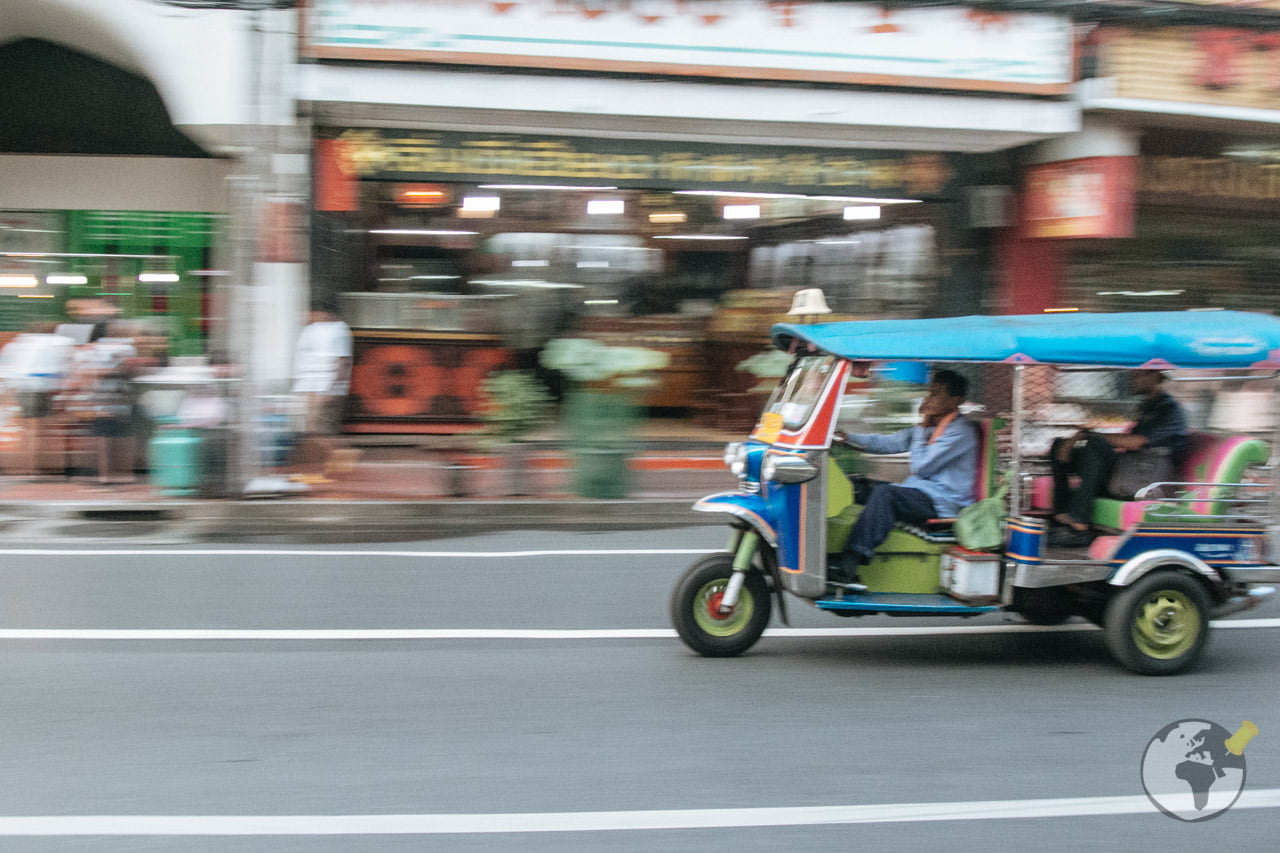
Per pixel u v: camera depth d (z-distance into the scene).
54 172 15.12
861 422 6.62
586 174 13.77
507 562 8.58
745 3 12.82
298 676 5.79
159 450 10.38
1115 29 13.38
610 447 10.67
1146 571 5.99
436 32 12.26
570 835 3.98
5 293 15.12
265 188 11.62
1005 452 6.45
